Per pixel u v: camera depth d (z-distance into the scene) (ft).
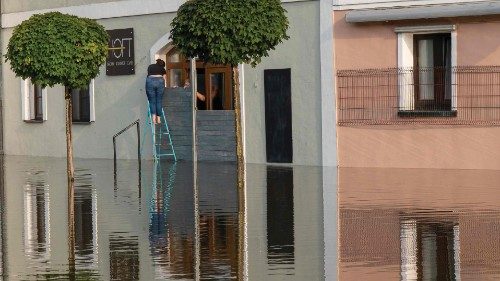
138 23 145.18
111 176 119.85
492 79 114.52
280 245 68.85
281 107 130.21
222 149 135.03
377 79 121.80
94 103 152.05
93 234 75.36
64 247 70.18
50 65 108.58
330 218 80.38
